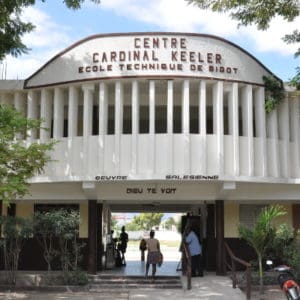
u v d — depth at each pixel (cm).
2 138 1310
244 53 1877
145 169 1788
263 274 1775
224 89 1852
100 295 1670
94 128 2091
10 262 1986
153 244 1852
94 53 1838
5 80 1945
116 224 6028
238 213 2155
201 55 1817
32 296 1658
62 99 1920
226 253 1983
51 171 1866
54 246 2073
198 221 2295
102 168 1808
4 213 2139
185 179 1777
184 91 1803
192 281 1806
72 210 1972
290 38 1566
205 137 1800
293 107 1981
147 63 1798
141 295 1611
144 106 2102
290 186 1986
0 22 1686
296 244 1805
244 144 1855
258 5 1430
